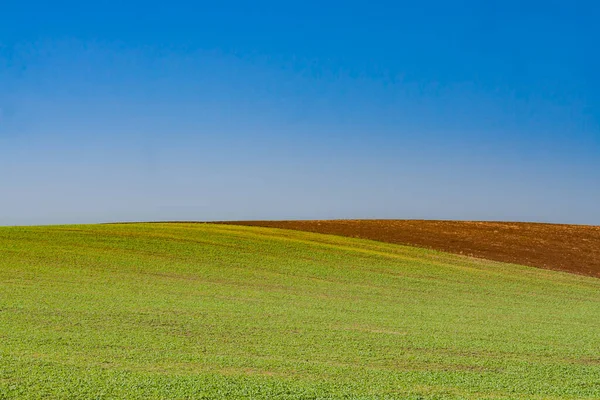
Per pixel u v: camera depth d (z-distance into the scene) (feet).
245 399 36.86
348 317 72.49
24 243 125.49
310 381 41.88
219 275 103.96
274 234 163.84
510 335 65.00
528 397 39.99
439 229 191.83
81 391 36.99
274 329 62.69
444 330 66.44
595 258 153.58
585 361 53.26
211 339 56.49
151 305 74.18
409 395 39.22
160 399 36.14
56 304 71.31
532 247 164.66
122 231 151.23
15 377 39.45
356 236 171.53
